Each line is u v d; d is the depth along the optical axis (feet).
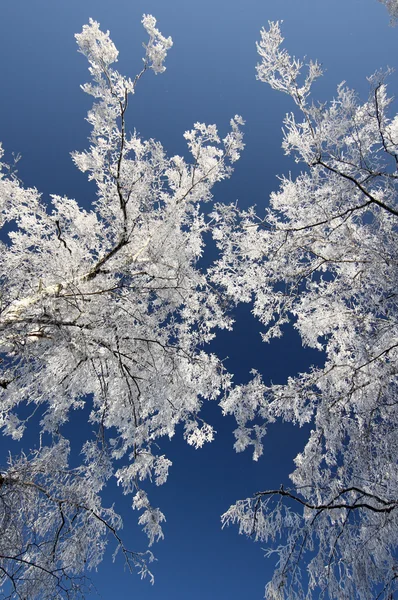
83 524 14.56
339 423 15.60
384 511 12.59
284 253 16.79
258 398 17.12
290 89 14.52
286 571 12.39
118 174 16.63
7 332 11.19
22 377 13.07
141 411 17.85
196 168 19.25
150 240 17.56
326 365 17.53
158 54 15.43
